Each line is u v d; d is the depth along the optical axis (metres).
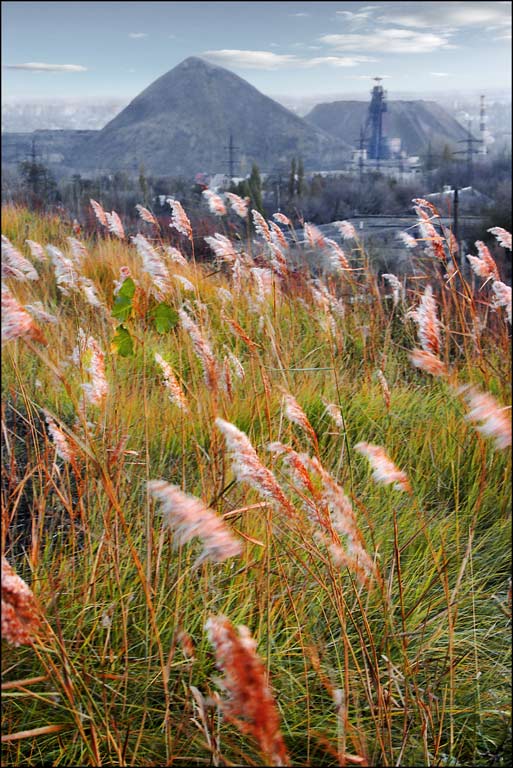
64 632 2.59
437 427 4.43
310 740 2.34
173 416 4.06
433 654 2.74
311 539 2.80
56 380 3.83
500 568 3.38
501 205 28.33
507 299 2.49
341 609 2.33
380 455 2.22
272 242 4.71
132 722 2.38
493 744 2.42
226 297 5.31
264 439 3.54
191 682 2.48
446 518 3.57
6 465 3.64
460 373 4.61
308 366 5.23
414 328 6.13
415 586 3.06
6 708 2.37
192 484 3.57
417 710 2.42
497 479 3.98
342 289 6.73
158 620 2.68
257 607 2.74
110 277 6.91
